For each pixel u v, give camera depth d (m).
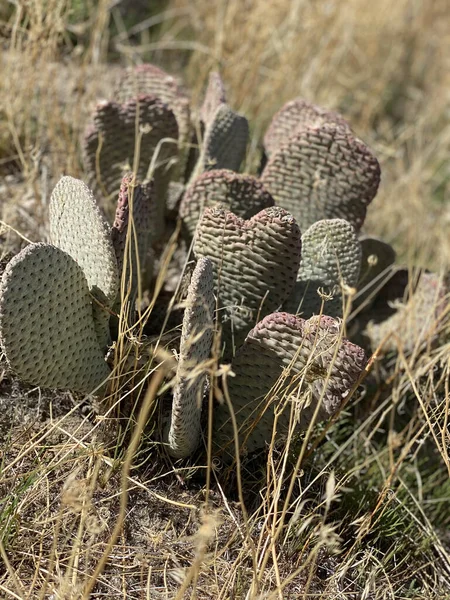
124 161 1.34
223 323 1.20
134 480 1.12
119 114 1.32
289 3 1.93
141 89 1.44
